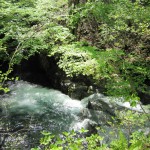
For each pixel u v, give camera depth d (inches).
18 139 288.2
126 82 224.8
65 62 277.9
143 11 255.0
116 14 252.2
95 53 214.1
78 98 379.9
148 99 319.0
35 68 493.4
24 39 316.5
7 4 372.5
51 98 402.3
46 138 136.5
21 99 403.2
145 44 329.1
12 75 502.6
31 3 397.4
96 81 366.6
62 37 314.2
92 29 396.5
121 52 217.2
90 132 282.7
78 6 289.0
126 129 253.1
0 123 325.4
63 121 331.0
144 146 153.5
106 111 313.7
